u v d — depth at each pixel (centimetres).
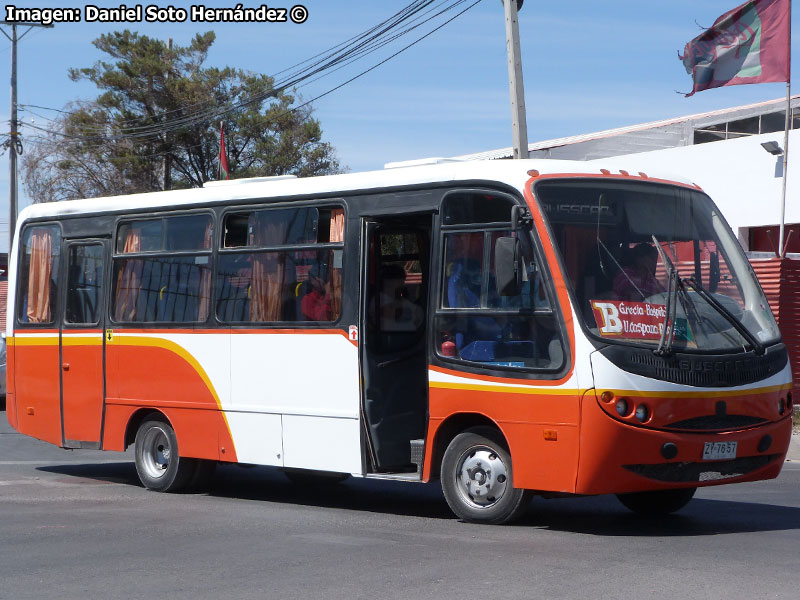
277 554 802
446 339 938
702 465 866
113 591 690
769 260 1842
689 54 2097
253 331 1098
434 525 938
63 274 1309
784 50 2041
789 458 1523
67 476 1339
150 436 1213
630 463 836
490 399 898
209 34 5222
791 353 1823
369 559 777
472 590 670
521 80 1870
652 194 937
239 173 4991
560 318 859
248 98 5059
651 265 901
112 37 5128
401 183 988
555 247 871
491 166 930
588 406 835
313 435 1041
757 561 755
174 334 1174
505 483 905
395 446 1019
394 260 1034
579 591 663
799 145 2311
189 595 673
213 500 1138
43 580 727
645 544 827
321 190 1055
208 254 1155
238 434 1109
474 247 930
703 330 884
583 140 3456
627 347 845
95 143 5059
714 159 2511
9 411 1374
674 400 845
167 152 5112
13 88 4156
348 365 1013
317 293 1048
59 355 1302
